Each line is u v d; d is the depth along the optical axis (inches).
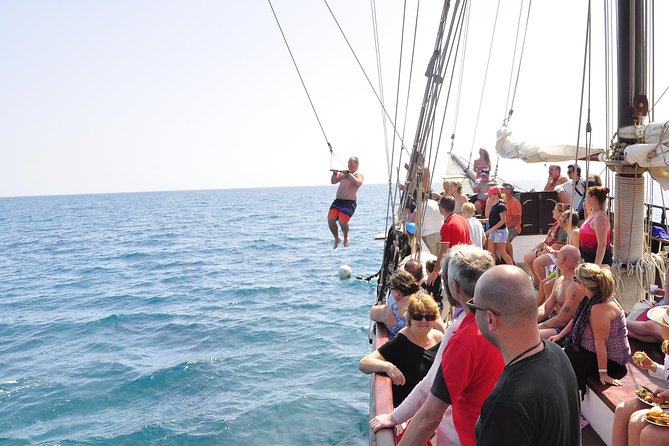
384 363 153.5
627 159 235.0
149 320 751.1
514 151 413.7
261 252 1524.4
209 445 375.2
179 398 458.6
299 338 608.7
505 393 74.9
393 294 204.7
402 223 313.6
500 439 73.2
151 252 1683.1
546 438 74.5
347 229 379.2
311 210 3956.7
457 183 402.6
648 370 173.8
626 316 235.8
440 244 257.3
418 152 254.8
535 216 422.9
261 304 811.4
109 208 6072.8
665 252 290.7
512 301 77.4
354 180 374.0
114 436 394.6
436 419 100.5
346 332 623.5
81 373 534.9
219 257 1464.1
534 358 77.8
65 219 4136.3
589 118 224.1
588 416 181.8
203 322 716.7
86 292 1042.1
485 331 81.1
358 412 410.9
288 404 428.8
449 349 100.7
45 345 662.5
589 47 219.6
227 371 511.2
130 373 523.5
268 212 3944.4
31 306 935.0
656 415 131.8
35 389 496.1
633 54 243.8
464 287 102.4
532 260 334.0
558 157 379.6
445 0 209.6
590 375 179.6
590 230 249.1
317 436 379.2
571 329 187.6
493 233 372.5
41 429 414.3
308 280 999.6
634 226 250.8
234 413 419.2
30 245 2171.5
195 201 7588.6
